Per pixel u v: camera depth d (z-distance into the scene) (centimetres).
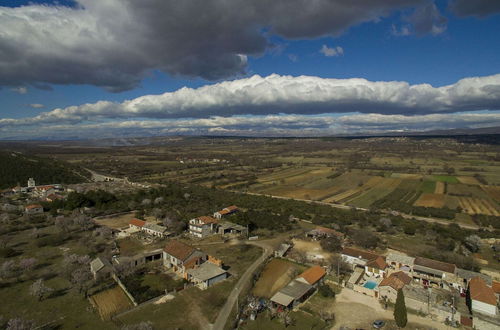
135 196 16712
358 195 19088
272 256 10038
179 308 6950
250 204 16088
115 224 13088
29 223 12619
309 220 14300
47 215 13625
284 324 6500
